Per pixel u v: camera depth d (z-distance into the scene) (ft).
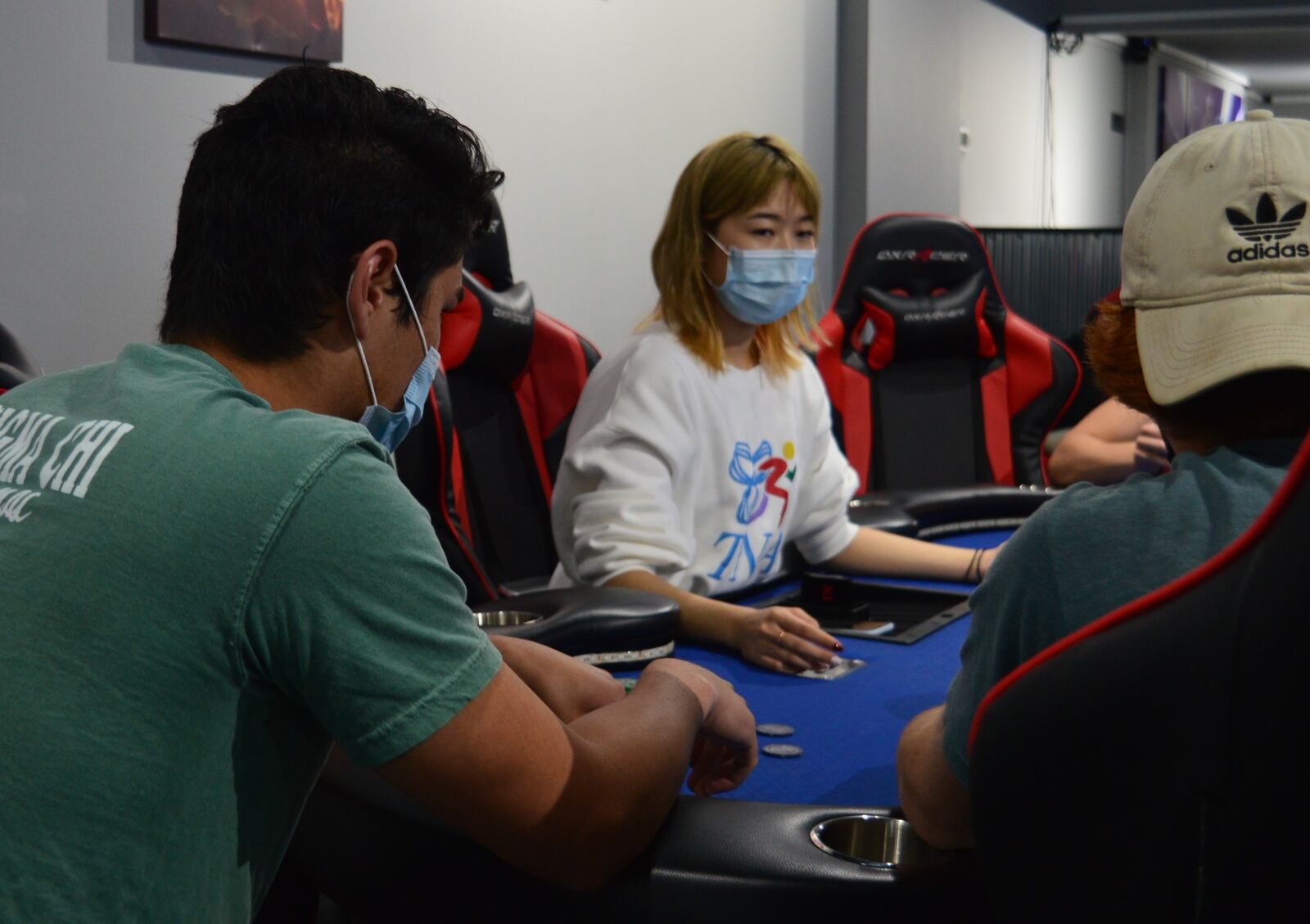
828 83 16.31
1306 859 1.82
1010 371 10.66
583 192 12.38
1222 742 1.88
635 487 6.35
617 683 4.08
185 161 8.95
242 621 2.52
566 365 8.58
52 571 2.55
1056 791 2.16
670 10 13.33
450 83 10.85
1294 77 36.14
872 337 10.45
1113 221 28.37
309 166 2.85
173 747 2.51
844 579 6.52
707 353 6.63
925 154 18.17
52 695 2.48
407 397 3.36
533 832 2.85
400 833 3.34
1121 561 2.47
